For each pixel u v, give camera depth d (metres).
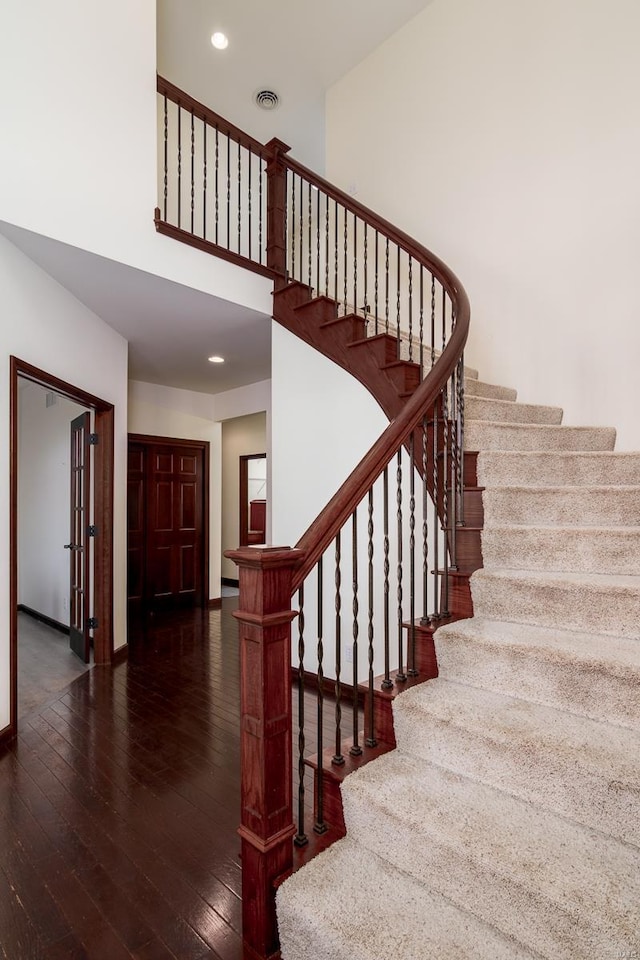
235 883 1.70
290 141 5.70
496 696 1.74
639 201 3.13
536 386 3.59
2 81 2.59
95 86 2.97
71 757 2.57
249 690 1.42
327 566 3.46
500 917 1.19
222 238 4.93
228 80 4.89
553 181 3.51
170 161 4.84
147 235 3.18
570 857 1.21
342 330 3.43
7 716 2.75
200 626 5.48
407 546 3.04
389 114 4.53
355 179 4.79
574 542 2.09
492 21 3.86
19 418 6.11
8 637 2.76
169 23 4.30
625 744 1.39
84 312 3.73
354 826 1.53
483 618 2.08
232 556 1.43
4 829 1.99
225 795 2.23
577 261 3.39
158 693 3.49
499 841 1.27
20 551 6.10
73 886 1.69
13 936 1.49
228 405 6.49
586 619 1.85
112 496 4.25
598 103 3.31
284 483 3.81
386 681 1.87
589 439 2.93
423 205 4.26
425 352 3.71
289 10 4.23
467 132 3.99
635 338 3.15
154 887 1.68
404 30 4.43
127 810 2.12
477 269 3.91
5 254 2.77
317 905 1.28
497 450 2.68
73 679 3.78
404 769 1.61
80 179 2.88
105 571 4.18
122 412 4.43
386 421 3.20
